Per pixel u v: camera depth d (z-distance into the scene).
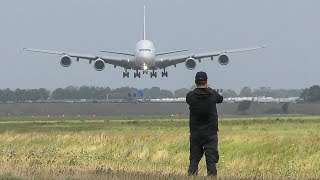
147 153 108.25
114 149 116.00
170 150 114.56
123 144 122.25
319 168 85.38
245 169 86.44
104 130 197.62
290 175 69.00
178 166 87.44
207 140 55.78
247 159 100.62
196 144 56.22
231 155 108.88
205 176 54.97
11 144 132.38
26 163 78.81
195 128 55.94
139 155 105.88
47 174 53.97
